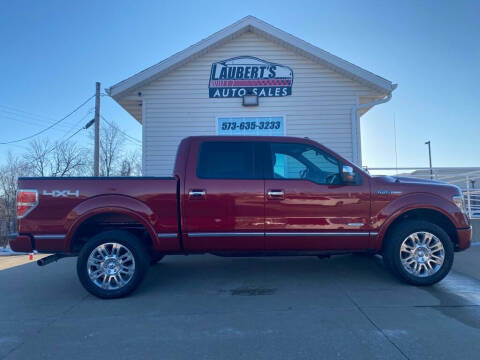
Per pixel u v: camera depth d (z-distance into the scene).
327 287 5.24
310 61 10.27
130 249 4.90
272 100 10.22
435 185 5.24
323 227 5.05
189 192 5.00
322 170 5.23
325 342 3.50
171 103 10.16
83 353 3.38
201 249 5.10
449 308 4.35
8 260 8.65
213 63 10.23
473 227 9.09
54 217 4.85
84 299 5.00
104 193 4.92
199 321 4.08
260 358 3.22
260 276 5.91
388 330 3.75
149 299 4.89
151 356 3.29
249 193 5.03
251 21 9.84
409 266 5.14
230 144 5.25
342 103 10.21
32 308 4.66
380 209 5.09
